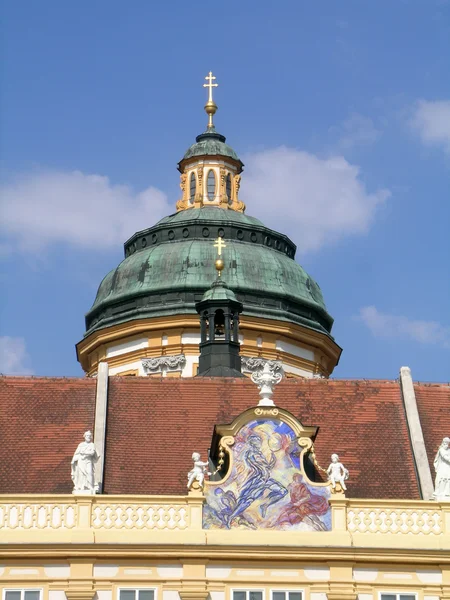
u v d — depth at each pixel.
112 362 97.12
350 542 65.94
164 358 95.12
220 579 65.25
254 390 74.75
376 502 66.88
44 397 73.75
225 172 105.38
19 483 69.12
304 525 66.44
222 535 65.75
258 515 66.44
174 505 66.19
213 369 82.69
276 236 102.31
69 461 70.12
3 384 74.31
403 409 74.25
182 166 106.19
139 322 95.94
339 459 71.38
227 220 101.12
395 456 71.62
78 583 64.69
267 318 95.88
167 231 101.31
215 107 109.06
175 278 97.62
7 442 71.19
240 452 67.44
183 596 64.88
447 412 74.44
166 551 65.19
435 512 66.88
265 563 65.69
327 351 98.81
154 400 73.81
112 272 102.00
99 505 65.94
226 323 84.06
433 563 66.12
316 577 65.69
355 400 74.75
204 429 72.50
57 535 65.12
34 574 64.94
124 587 64.94
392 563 66.06
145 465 70.19
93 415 72.81
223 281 88.94
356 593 65.56
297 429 67.94
